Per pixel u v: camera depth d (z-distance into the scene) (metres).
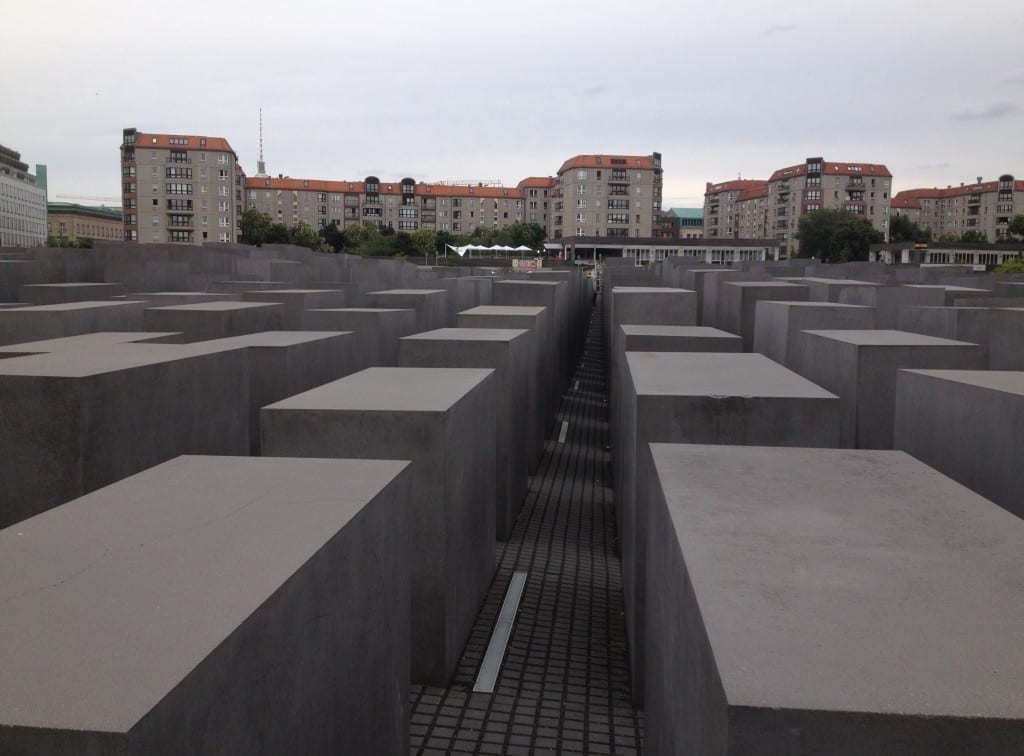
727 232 175.25
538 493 10.62
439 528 5.55
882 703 1.96
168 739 2.04
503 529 8.75
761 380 6.12
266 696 2.60
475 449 6.61
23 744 1.90
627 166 125.31
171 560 2.87
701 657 2.42
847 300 14.90
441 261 64.62
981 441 5.28
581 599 7.23
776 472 3.93
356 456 5.49
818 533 3.09
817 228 83.94
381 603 3.81
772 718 1.95
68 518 3.28
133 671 2.14
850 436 7.84
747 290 13.54
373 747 3.74
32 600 2.54
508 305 15.86
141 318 11.80
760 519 3.25
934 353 7.57
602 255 90.75
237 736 2.41
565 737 5.02
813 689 2.02
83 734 1.89
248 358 7.79
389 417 5.47
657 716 3.79
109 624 2.39
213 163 116.50
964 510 3.36
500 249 68.50
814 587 2.61
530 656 6.15
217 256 27.20
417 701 5.48
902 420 6.55
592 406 17.47
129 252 26.12
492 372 7.38
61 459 5.25
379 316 11.91
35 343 7.70
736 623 2.36
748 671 2.10
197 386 6.70
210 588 2.64
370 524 3.60
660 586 3.73
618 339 10.46
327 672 3.13
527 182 147.50
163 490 3.67
